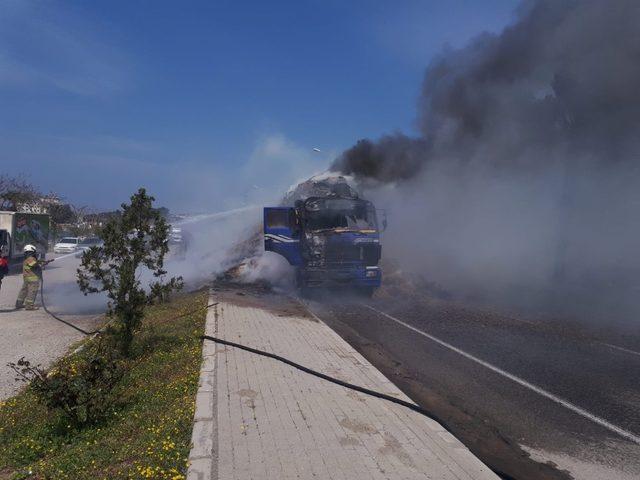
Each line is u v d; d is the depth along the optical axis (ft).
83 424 16.34
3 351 27.68
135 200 24.39
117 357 22.93
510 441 15.98
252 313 34.63
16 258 74.49
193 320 31.94
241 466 12.50
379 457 13.17
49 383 16.24
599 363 24.99
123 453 13.78
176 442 13.92
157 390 19.26
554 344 28.94
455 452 13.57
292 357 23.04
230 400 17.17
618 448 15.57
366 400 17.49
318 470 12.40
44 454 14.73
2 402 19.04
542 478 13.62
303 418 15.72
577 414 18.29
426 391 20.65
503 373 23.21
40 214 82.28
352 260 45.27
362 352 26.68
